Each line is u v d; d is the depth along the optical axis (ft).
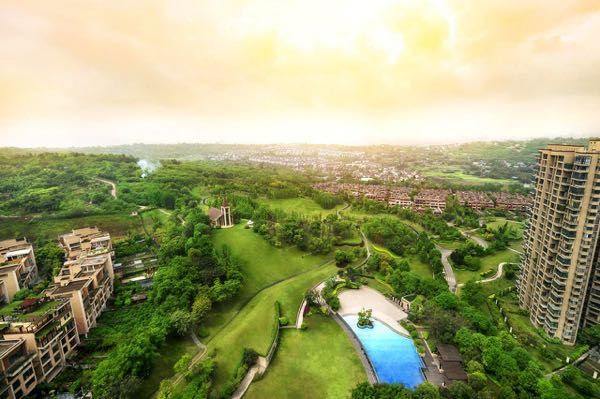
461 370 320.70
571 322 372.17
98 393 270.05
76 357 345.51
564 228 367.25
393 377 326.24
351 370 336.08
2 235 623.77
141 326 391.24
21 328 299.99
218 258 490.49
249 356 338.95
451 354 341.82
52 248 560.20
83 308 371.97
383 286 504.43
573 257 362.53
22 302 342.85
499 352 321.32
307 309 439.22
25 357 293.64
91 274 432.25
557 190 378.32
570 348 368.48
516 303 461.37
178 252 532.32
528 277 439.63
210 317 408.87
